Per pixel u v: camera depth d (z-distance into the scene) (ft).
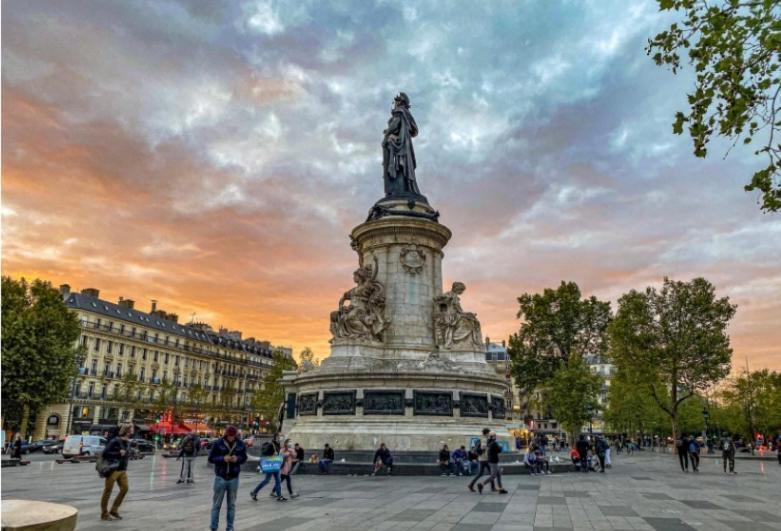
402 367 91.66
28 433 218.59
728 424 256.52
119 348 262.67
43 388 150.30
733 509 47.62
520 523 39.17
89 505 47.34
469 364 99.91
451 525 38.14
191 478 68.08
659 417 258.16
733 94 33.14
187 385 302.86
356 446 84.79
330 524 38.32
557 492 59.06
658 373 158.71
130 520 39.68
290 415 106.83
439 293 108.47
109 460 40.27
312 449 85.66
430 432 85.76
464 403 90.63
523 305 213.66
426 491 58.29
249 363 357.82
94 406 244.01
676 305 152.87
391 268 105.91
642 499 53.67
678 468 106.73
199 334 324.39
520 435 131.64
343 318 98.58
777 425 225.97
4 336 144.56
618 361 165.99
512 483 68.64
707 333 148.77
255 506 47.42
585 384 158.20
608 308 204.54
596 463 99.66
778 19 29.81
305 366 109.29
